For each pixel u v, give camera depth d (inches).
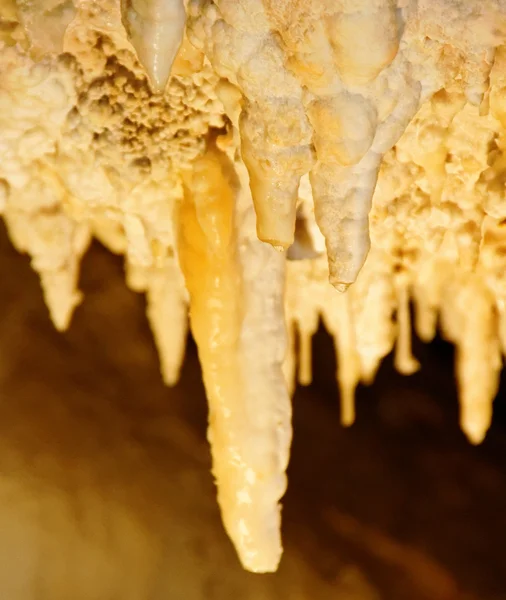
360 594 30.6
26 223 29.5
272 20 24.1
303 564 30.6
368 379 32.1
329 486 31.8
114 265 30.3
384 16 23.6
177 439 30.8
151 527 30.1
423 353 31.7
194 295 28.4
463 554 31.6
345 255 25.4
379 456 32.1
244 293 28.1
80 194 28.9
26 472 29.5
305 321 31.5
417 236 29.5
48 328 30.1
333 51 23.9
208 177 27.7
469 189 28.6
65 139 28.0
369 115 24.4
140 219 29.2
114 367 30.5
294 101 24.7
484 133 27.7
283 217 25.5
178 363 31.0
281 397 28.7
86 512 29.7
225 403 28.5
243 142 25.2
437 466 32.0
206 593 29.7
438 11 24.4
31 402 29.8
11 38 26.5
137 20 24.1
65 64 27.1
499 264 29.6
